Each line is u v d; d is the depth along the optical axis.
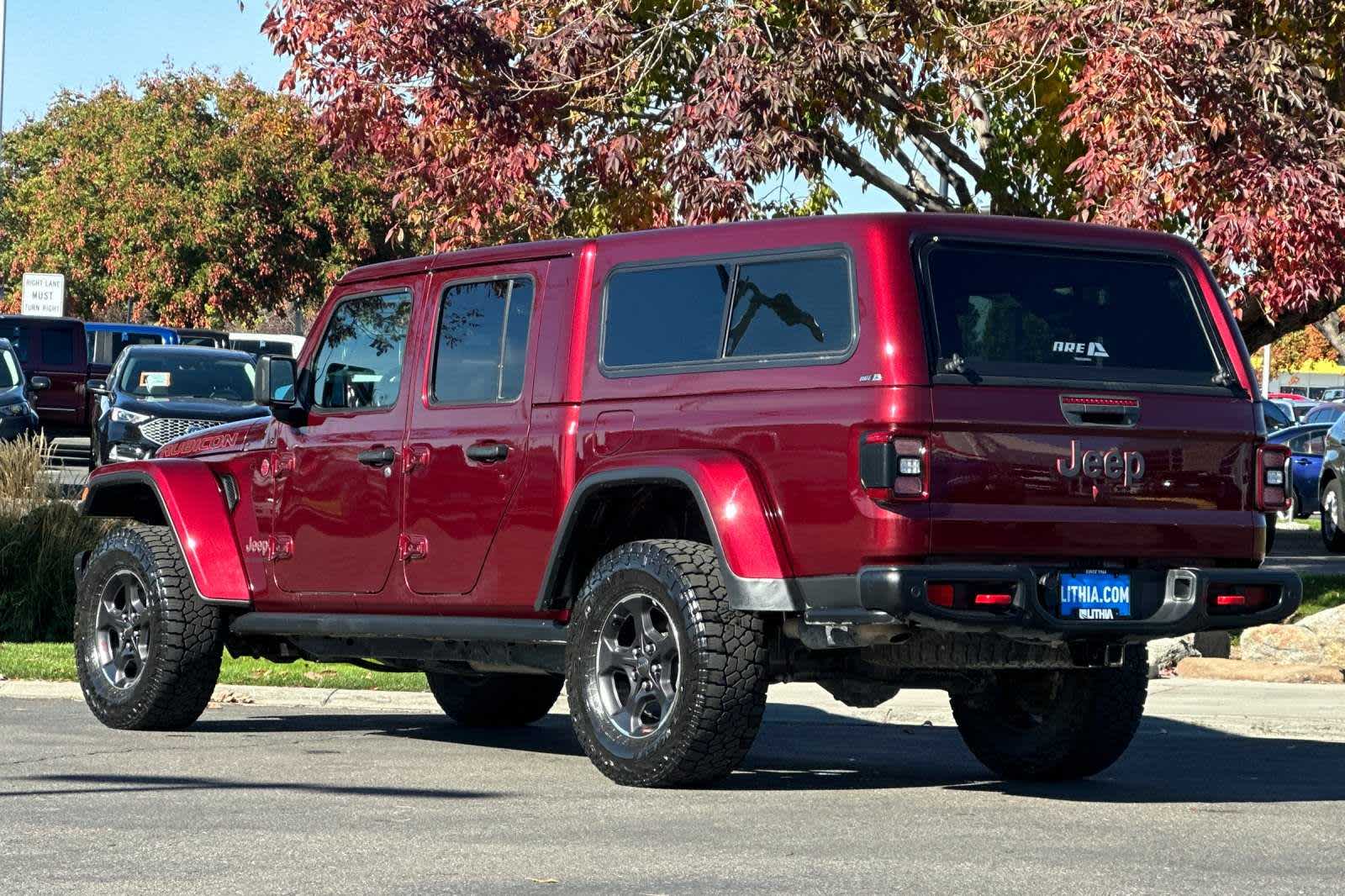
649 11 17.16
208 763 9.04
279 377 9.87
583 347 8.59
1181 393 8.05
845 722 11.33
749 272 8.08
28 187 65.50
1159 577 7.93
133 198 57.50
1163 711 11.41
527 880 6.15
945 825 7.40
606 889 6.00
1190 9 14.27
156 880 6.11
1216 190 14.46
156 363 27.27
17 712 11.12
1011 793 8.46
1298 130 14.46
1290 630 14.16
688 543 8.09
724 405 7.97
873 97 16.34
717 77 14.98
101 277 60.38
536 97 16.33
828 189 18.89
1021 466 7.63
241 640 10.59
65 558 15.35
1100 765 8.88
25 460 18.14
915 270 7.66
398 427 9.38
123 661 10.53
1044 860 6.63
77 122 61.66
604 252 8.62
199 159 57.25
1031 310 7.88
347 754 9.52
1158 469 7.95
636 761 8.10
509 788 8.26
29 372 35.84
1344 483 26.97
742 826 7.28
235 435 10.52
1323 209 13.84
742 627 7.87
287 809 7.63
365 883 6.09
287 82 16.38
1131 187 14.13
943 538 7.46
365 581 9.52
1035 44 15.10
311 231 57.62
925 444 7.46
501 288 9.05
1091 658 7.93
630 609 8.19
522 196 16.45
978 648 7.88
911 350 7.51
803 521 7.65
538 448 8.65
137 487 10.77
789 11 16.25
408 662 9.96
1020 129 17.95
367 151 17.41
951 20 16.67
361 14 15.84
